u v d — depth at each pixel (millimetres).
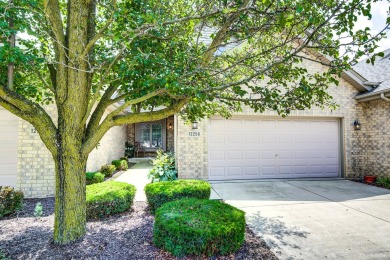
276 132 8961
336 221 4609
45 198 6301
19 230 3936
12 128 6527
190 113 4422
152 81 2777
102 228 4000
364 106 9070
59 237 3309
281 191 7012
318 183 8164
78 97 3256
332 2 2637
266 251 3387
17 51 2598
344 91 9008
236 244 3230
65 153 3260
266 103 3631
